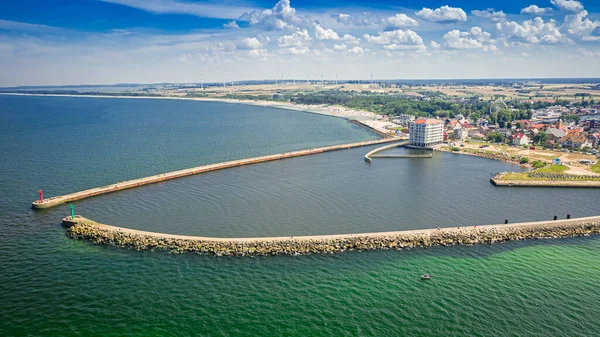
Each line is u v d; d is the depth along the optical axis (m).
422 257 160.62
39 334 113.88
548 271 149.88
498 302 129.62
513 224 187.50
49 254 160.25
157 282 140.12
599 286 139.38
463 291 135.88
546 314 123.56
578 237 181.75
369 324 118.75
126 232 174.62
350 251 164.62
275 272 147.50
